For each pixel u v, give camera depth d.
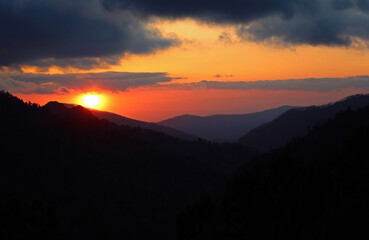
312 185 98.25
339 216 84.56
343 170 101.38
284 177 106.69
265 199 99.19
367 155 101.00
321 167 104.75
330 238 80.56
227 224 102.38
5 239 116.25
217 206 114.75
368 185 90.38
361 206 83.88
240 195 108.94
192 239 107.62
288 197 97.62
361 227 78.56
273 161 121.56
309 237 84.69
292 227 91.25
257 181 110.56
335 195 93.12
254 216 98.56
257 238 94.25
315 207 93.56
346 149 108.81
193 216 113.19
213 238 100.75
